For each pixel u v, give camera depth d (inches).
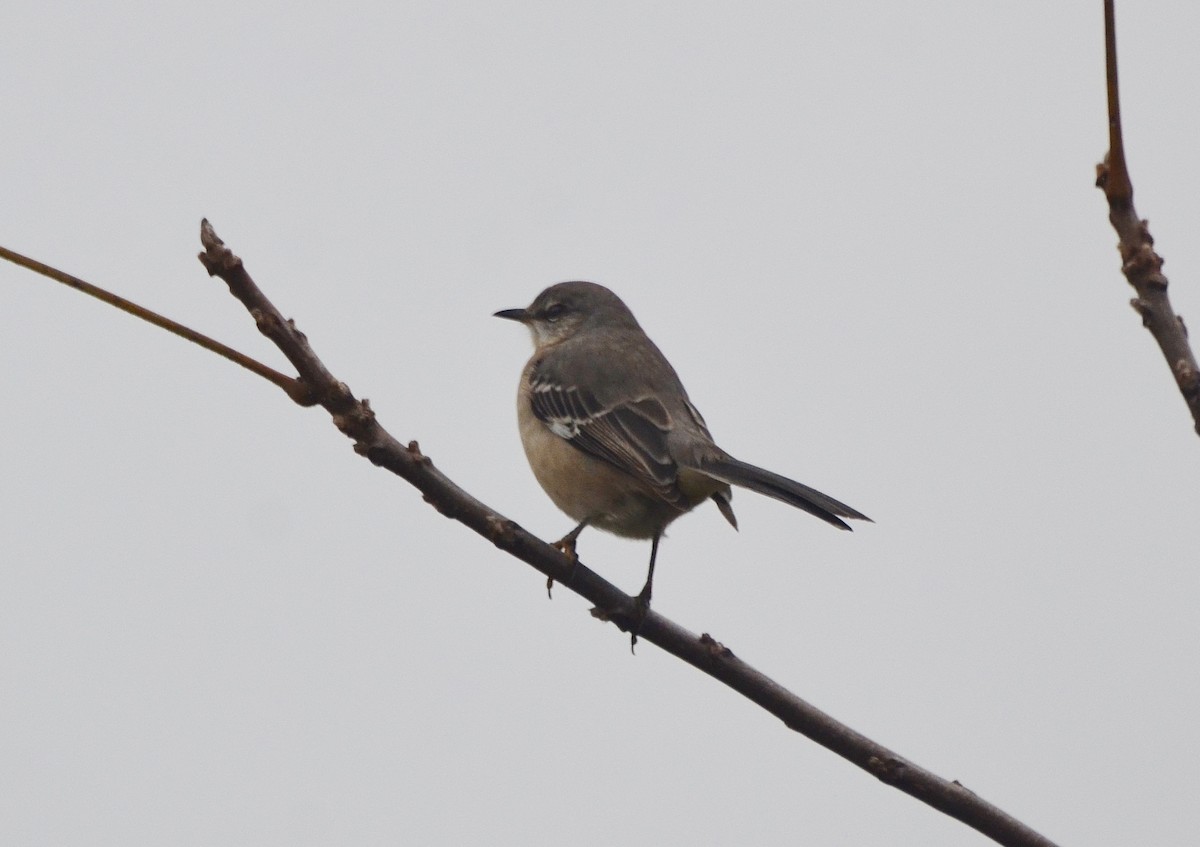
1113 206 254.4
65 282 277.0
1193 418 243.9
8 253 271.1
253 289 296.8
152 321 285.4
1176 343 247.6
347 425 319.0
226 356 297.1
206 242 293.4
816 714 354.9
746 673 363.9
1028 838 336.5
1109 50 251.3
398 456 332.5
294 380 307.6
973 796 338.6
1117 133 251.3
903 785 342.6
